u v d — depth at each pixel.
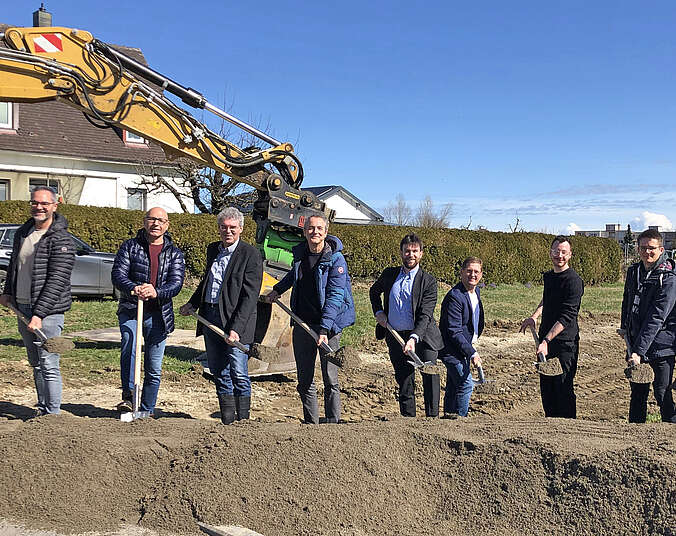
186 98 7.61
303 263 5.69
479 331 6.12
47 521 3.90
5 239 15.02
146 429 4.90
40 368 5.65
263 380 8.45
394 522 3.88
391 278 5.96
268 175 8.48
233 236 5.73
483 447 4.27
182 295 16.88
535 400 8.38
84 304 14.38
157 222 6.05
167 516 3.90
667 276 5.52
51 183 23.50
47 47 6.81
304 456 4.20
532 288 25.73
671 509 3.56
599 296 22.48
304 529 3.75
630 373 5.37
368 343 11.38
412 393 5.96
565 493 3.87
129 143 25.34
